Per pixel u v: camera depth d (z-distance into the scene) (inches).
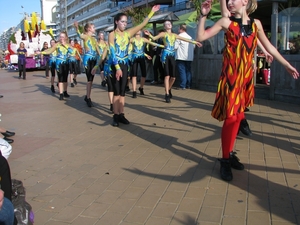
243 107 142.9
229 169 145.9
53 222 116.5
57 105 342.3
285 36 311.1
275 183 139.6
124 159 175.0
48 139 217.3
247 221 111.9
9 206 80.4
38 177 155.5
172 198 130.5
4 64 1434.5
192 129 226.8
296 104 299.4
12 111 318.0
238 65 137.7
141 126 240.2
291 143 189.5
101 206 126.6
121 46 233.8
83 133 228.8
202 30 135.5
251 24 140.3
